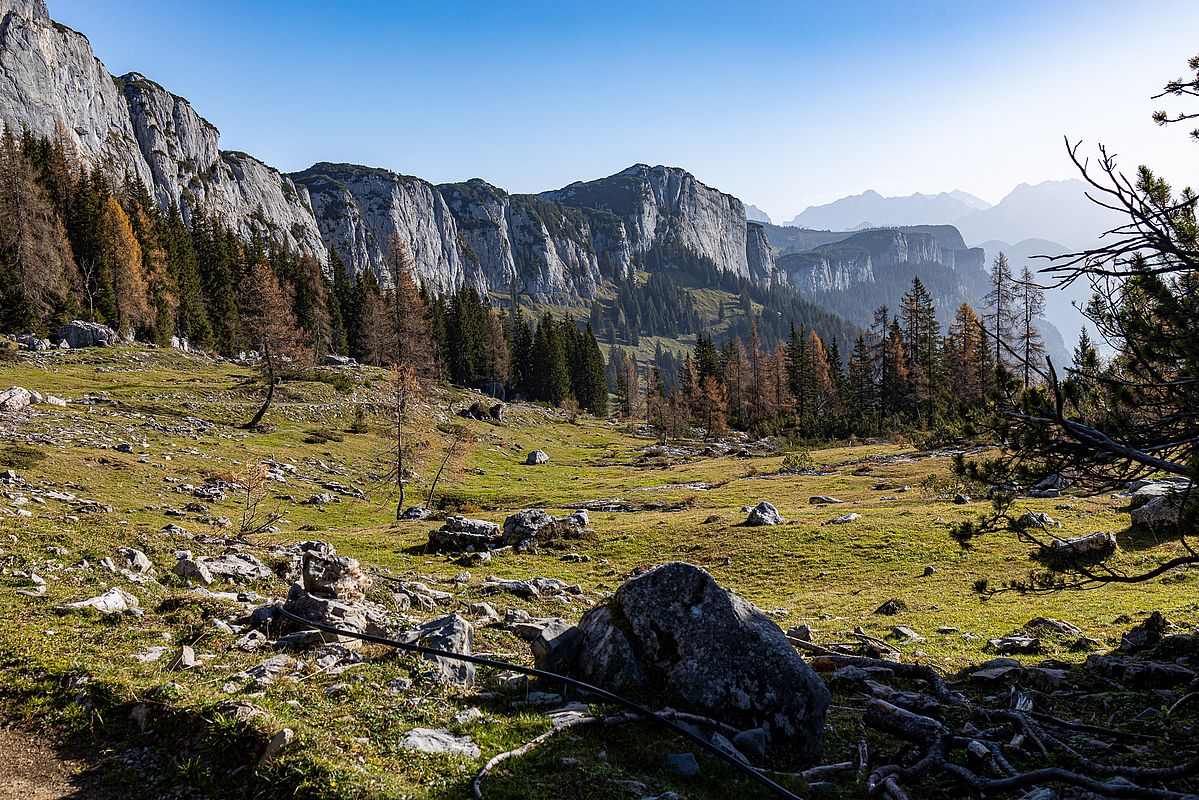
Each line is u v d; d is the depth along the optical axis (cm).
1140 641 1919
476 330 16988
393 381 6894
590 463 9906
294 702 1184
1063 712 1475
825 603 2980
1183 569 2900
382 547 4112
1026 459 1170
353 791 897
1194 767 1056
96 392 7181
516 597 2861
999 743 1286
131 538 2541
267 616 1741
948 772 1177
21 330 9275
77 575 1911
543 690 1371
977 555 3509
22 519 2503
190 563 2275
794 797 1013
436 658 1459
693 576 1415
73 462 4547
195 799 920
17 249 9406
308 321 13525
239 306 13762
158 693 1131
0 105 19162
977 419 1236
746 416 15050
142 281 11225
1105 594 2744
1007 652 2055
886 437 10850
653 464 9600
